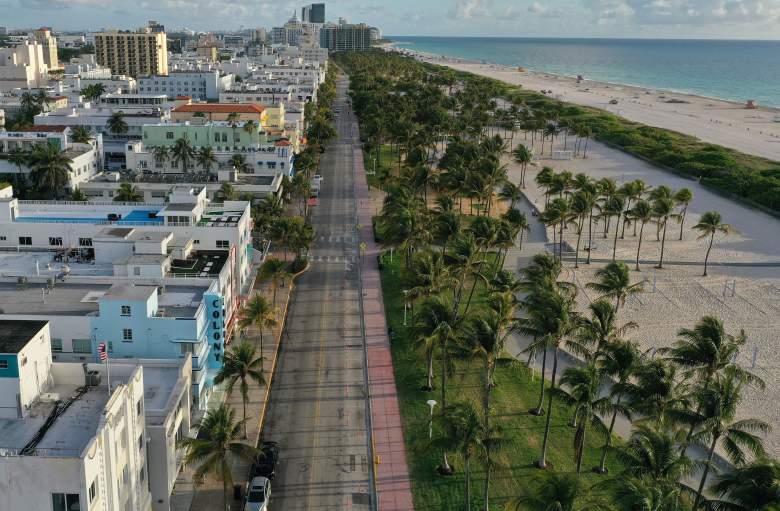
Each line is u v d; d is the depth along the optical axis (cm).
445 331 6894
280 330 9306
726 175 18988
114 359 5981
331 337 9169
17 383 4656
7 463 3941
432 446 5412
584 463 6569
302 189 15200
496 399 7712
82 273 8131
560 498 4453
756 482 4369
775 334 9781
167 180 13662
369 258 12450
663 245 13350
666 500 4375
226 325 8231
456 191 13888
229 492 5988
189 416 6066
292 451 6675
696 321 10194
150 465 5247
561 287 8494
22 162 13812
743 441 5172
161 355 6519
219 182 13412
